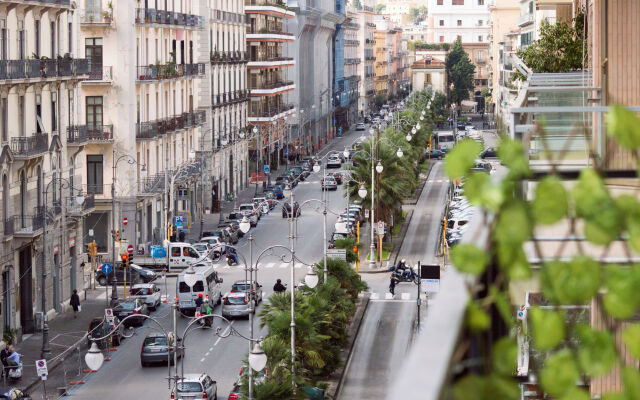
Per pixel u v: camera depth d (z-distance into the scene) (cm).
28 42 9144
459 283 691
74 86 10281
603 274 693
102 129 12481
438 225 15250
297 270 11994
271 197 17550
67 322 9244
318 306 7619
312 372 7100
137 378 7544
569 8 8225
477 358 660
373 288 11269
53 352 8181
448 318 642
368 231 14938
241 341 8831
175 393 6347
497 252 701
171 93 14638
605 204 688
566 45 5916
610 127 695
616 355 685
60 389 7031
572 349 715
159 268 12038
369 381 7538
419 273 9031
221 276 11769
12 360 7294
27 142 8712
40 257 9144
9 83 8462
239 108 19150
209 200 16588
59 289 9656
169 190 14050
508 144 719
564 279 694
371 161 13562
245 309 9650
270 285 11150
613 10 2266
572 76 3706
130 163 12506
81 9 12556
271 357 6222
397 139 16212
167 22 14125
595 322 1466
